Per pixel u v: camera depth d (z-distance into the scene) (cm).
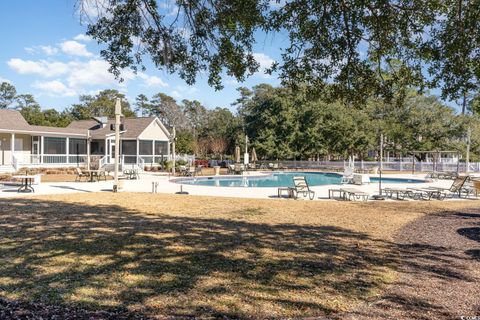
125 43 696
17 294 411
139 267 514
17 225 799
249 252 604
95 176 2409
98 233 724
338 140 3959
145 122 3631
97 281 455
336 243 686
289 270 516
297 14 630
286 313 379
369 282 479
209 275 487
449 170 3662
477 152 4328
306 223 886
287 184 2431
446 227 865
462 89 577
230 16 618
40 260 539
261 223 874
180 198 1369
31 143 3005
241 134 4575
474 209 1173
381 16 598
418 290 455
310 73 687
